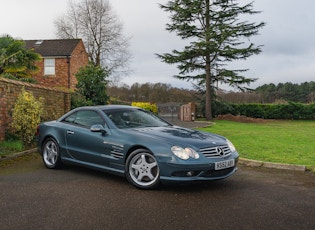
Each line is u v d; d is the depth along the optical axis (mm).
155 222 3504
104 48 40344
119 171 5234
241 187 5105
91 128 5504
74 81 28812
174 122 21719
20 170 6301
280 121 26828
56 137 6371
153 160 4895
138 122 5949
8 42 15992
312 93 67125
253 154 8234
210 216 3703
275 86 72438
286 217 3678
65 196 4488
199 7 25281
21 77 16172
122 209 3938
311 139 11820
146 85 57031
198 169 4578
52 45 29641
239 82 25078
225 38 23734
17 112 8594
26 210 3871
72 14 41094
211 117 25969
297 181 5594
